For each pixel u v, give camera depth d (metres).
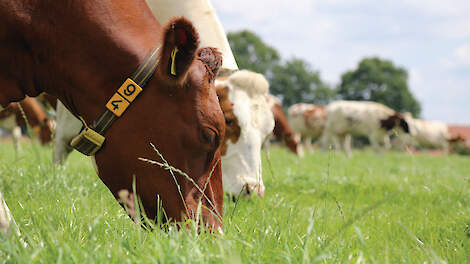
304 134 26.33
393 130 4.64
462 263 2.56
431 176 7.75
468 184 6.58
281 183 6.09
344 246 2.58
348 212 4.43
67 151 5.74
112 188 2.75
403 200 5.29
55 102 5.63
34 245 2.21
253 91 4.80
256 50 67.00
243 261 2.13
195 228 2.45
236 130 4.61
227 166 4.61
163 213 2.65
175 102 2.58
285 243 2.35
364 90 71.81
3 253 2.16
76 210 3.21
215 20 4.35
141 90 2.58
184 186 2.63
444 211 4.73
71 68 2.69
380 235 3.30
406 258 2.51
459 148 30.06
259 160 4.68
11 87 2.84
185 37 2.30
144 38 2.70
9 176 4.60
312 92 71.12
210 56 2.70
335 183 6.41
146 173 2.61
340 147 25.64
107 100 2.64
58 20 2.69
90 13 2.66
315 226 3.27
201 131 2.59
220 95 4.71
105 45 2.64
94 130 2.63
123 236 2.56
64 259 2.02
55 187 4.43
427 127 30.06
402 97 70.12
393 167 9.95
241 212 3.86
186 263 1.98
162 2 4.15
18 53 2.77
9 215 2.48
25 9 2.70
